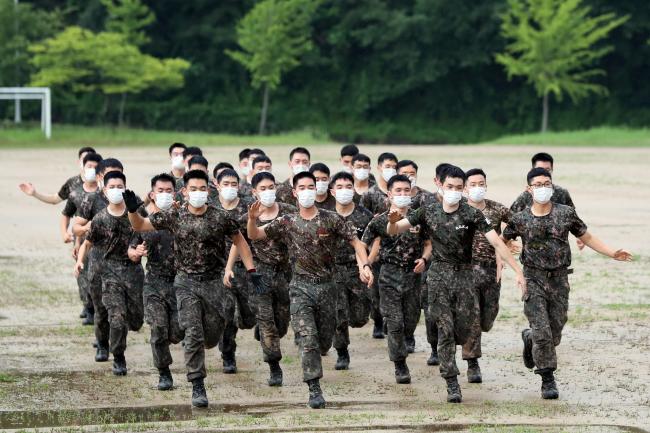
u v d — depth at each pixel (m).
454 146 172.50
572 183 91.75
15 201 80.12
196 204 27.31
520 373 30.98
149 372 31.73
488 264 30.66
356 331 38.69
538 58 195.50
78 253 33.50
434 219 27.78
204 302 27.69
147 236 29.34
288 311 30.66
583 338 35.00
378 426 24.55
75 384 30.05
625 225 63.97
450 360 27.64
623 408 26.36
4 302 42.94
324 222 27.69
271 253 30.34
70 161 122.06
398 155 140.50
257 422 25.14
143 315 31.36
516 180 96.06
